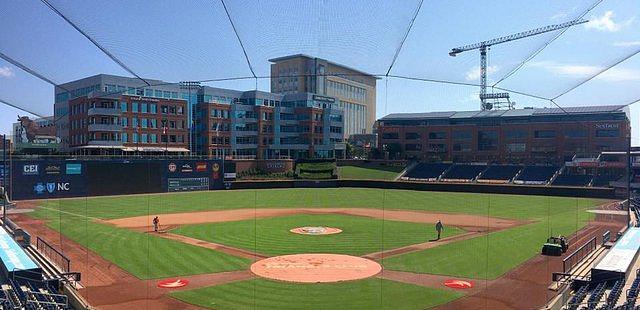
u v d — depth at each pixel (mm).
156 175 69188
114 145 75812
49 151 79688
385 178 89438
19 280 19297
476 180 84750
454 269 24812
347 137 125250
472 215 46688
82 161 62406
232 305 19062
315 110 102250
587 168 79938
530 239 33406
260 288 21312
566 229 37750
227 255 27859
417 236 34625
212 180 74625
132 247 29844
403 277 23266
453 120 102562
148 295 20234
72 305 19312
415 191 74062
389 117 108750
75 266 24828
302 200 60531
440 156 102812
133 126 79812
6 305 15852
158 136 83062
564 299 20031
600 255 27453
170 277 23031
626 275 20953
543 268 24938
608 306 16266
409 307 18938
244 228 38000
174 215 45938
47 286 19484
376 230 37312
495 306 19094
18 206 51531
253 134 98938
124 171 66188
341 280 22656
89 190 62969
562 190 66438
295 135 102812
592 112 85188
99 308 18625
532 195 67812
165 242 31625
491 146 98188
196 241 32156
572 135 88938
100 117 75500
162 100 83625
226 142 95500
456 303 19469
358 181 80688
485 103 101375
